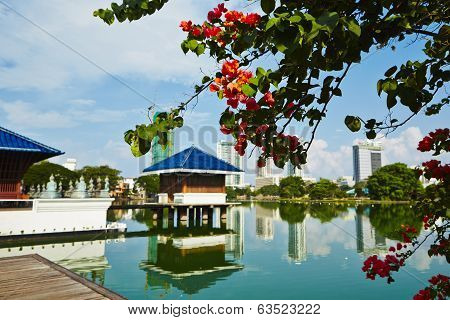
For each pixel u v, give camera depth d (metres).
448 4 1.75
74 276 5.30
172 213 25.06
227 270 10.28
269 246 14.59
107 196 18.02
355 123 2.03
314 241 15.60
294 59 1.25
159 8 2.06
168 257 12.59
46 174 43.44
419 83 1.59
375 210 37.16
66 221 16.50
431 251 3.12
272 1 1.40
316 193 66.88
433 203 3.03
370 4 1.62
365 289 7.89
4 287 4.75
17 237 15.15
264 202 66.88
